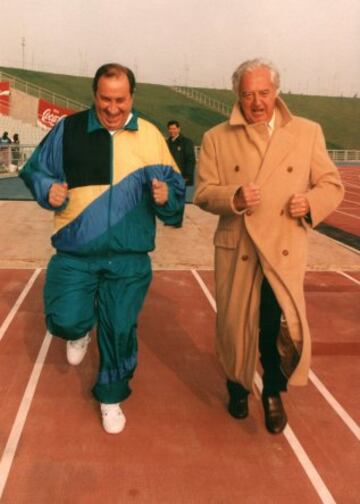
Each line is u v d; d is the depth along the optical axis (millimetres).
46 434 3250
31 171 3100
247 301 3107
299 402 3762
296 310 2953
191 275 6891
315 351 4648
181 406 3646
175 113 66500
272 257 2984
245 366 3139
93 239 3072
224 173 3139
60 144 3059
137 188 3084
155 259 7590
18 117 32500
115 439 3217
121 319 3146
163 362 4367
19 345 4582
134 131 3066
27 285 6289
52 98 43031
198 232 9852
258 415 3541
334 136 70625
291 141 3012
